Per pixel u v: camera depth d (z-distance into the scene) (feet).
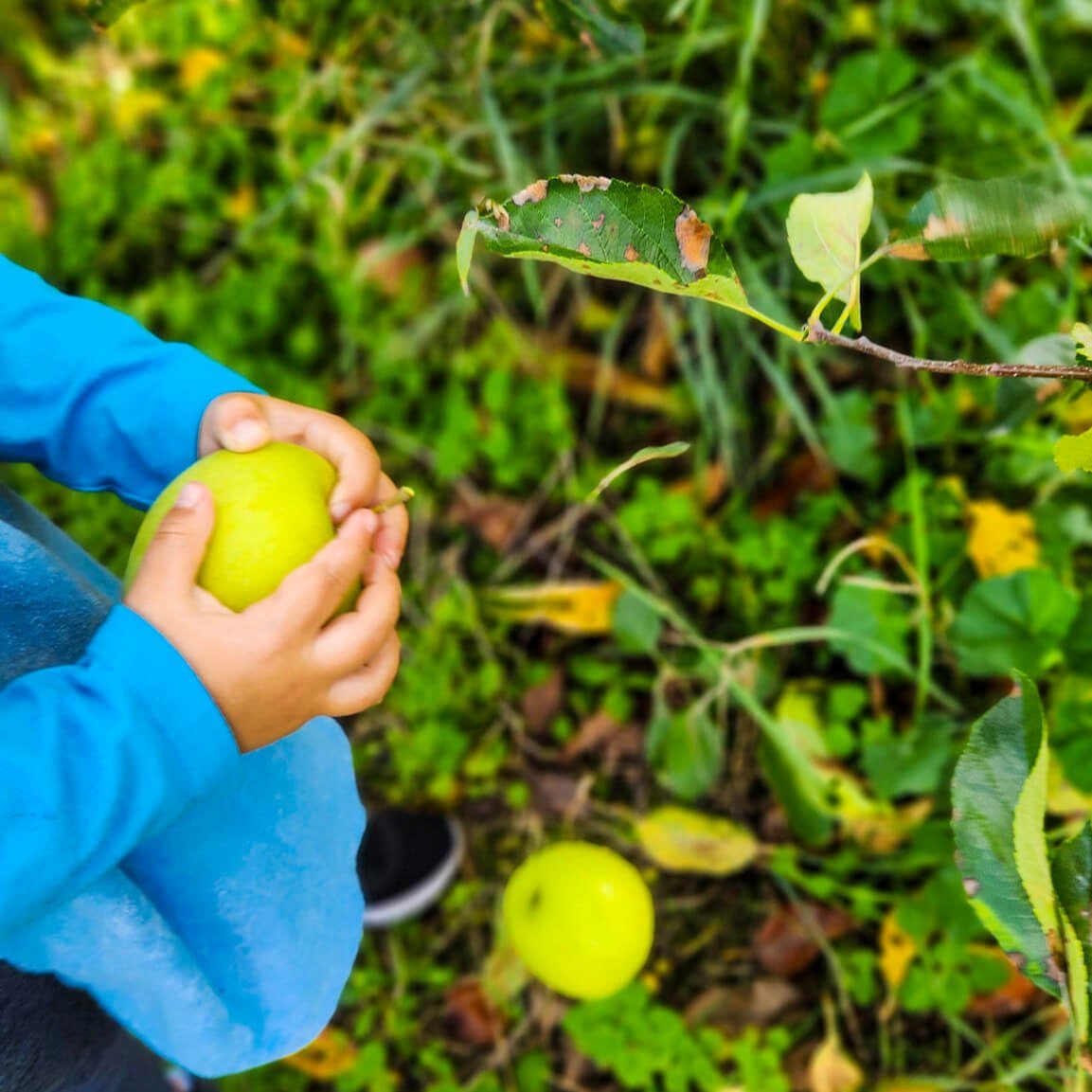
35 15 4.16
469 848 3.50
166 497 1.89
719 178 3.56
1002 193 1.53
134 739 1.65
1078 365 1.63
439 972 3.29
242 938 2.00
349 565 1.78
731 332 3.49
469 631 3.69
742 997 3.20
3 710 1.65
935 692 3.07
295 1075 3.14
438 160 3.66
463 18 3.31
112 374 2.01
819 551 3.54
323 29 3.56
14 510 2.00
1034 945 1.55
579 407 3.87
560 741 3.60
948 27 3.51
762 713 3.16
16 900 1.61
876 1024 3.13
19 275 2.03
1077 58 3.54
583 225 1.51
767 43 3.48
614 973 2.62
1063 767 2.67
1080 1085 1.61
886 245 1.55
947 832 2.97
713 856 3.29
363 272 3.82
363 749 3.59
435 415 3.91
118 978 1.86
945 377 3.33
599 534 3.74
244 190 4.08
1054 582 2.70
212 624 1.72
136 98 4.10
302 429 2.03
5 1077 1.88
